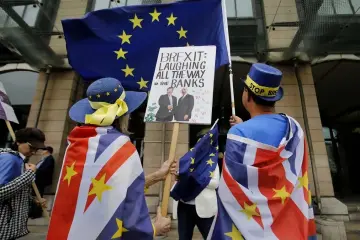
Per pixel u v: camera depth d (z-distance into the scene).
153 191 6.25
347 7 5.78
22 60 7.90
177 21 3.65
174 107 2.30
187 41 3.59
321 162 6.41
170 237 5.08
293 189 1.47
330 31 5.96
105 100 1.62
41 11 7.15
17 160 2.32
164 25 3.66
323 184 6.27
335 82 9.03
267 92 1.67
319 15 5.73
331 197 6.16
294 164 1.53
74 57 3.71
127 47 3.65
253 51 7.47
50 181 6.23
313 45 6.41
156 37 3.65
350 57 7.27
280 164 1.49
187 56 2.50
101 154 1.46
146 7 3.71
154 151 6.60
